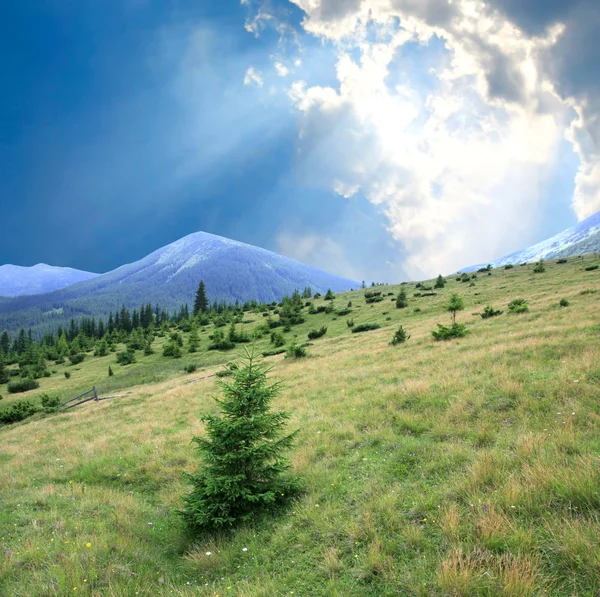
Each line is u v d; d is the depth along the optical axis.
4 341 149.88
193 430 15.14
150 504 9.12
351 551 5.04
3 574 5.50
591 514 4.40
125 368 68.12
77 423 23.39
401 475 7.04
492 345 17.34
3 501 9.40
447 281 95.94
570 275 58.31
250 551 5.77
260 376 7.64
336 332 59.22
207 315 123.94
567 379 9.73
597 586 3.49
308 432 11.23
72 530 7.17
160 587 5.26
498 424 8.40
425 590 3.92
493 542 4.36
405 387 13.34
